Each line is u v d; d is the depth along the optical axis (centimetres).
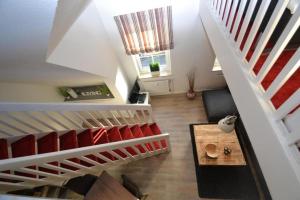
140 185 300
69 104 192
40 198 92
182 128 390
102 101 388
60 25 150
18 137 193
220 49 182
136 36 328
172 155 338
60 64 189
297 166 91
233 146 287
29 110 167
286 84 131
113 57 347
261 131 117
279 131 102
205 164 271
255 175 288
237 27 147
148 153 302
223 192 278
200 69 410
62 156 154
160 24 307
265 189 256
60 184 234
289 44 165
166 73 431
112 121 407
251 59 125
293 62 85
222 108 356
